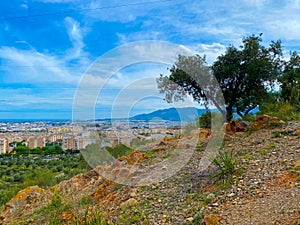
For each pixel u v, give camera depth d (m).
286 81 12.23
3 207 6.09
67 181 6.45
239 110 13.38
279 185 3.64
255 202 3.36
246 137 6.32
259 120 6.92
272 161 4.42
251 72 12.59
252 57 12.73
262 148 5.21
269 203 3.22
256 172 4.15
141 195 4.51
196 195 3.97
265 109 9.73
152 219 3.59
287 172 3.90
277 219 2.81
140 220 3.64
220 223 3.05
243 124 7.14
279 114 8.03
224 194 3.76
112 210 4.27
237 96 13.14
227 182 3.97
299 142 5.06
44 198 5.87
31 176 8.05
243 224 2.90
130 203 4.23
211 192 3.95
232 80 12.93
